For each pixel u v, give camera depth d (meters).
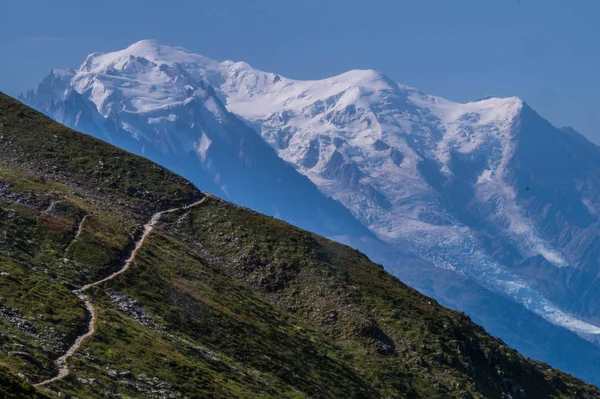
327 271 172.75
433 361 154.12
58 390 83.56
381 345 152.75
